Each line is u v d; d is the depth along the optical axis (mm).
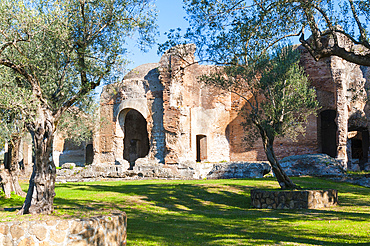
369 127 28375
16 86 12578
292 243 8516
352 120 28859
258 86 16562
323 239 8914
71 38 11438
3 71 12828
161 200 16734
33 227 7371
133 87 31156
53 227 7414
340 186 20531
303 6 11258
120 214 8680
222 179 25062
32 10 10828
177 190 18594
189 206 15984
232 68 17031
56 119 10758
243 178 24938
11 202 15305
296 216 12734
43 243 7352
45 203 9984
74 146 38500
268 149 16469
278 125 16500
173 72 29203
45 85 12227
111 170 30547
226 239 9188
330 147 33562
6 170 16750
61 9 11273
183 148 29062
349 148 28750
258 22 12570
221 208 15648
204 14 13133
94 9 11531
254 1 12977
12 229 7324
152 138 30109
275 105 16828
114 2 11570
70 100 11203
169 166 28719
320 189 16406
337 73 27391
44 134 10391
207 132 31391
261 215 13336
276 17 12414
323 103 28969
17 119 15539
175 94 29281
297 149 29344
